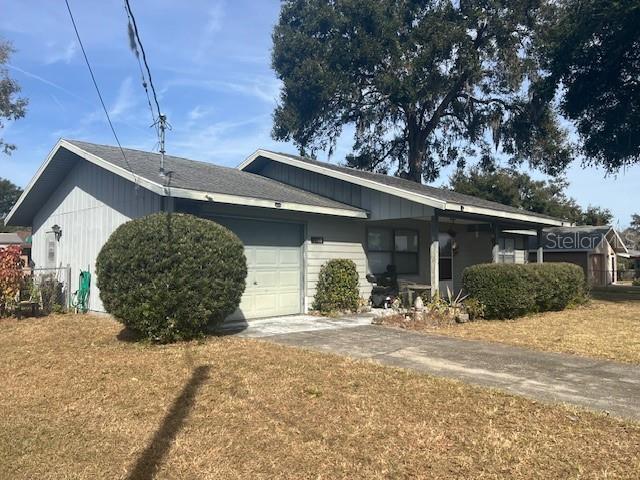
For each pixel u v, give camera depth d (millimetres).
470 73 26500
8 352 8195
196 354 7449
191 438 4609
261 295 11359
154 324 8016
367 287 13836
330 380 6160
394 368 6719
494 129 29766
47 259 14117
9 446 4551
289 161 14383
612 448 4270
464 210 11742
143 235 7957
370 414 5074
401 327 10211
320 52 27000
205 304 8133
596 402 5406
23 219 15266
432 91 26547
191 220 8367
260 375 6383
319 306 12328
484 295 11656
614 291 23844
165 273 7910
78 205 12758
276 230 11758
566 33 19719
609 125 19906
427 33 25391
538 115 27109
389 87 25812
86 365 7117
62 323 10633
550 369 6836
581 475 3830
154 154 13359
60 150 12250
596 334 9523
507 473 3896
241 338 8812
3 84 30578
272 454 4277
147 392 5883
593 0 17984
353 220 13484
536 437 4512
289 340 8742
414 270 15523
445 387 5867
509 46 26297
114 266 7984
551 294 12773
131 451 4398
